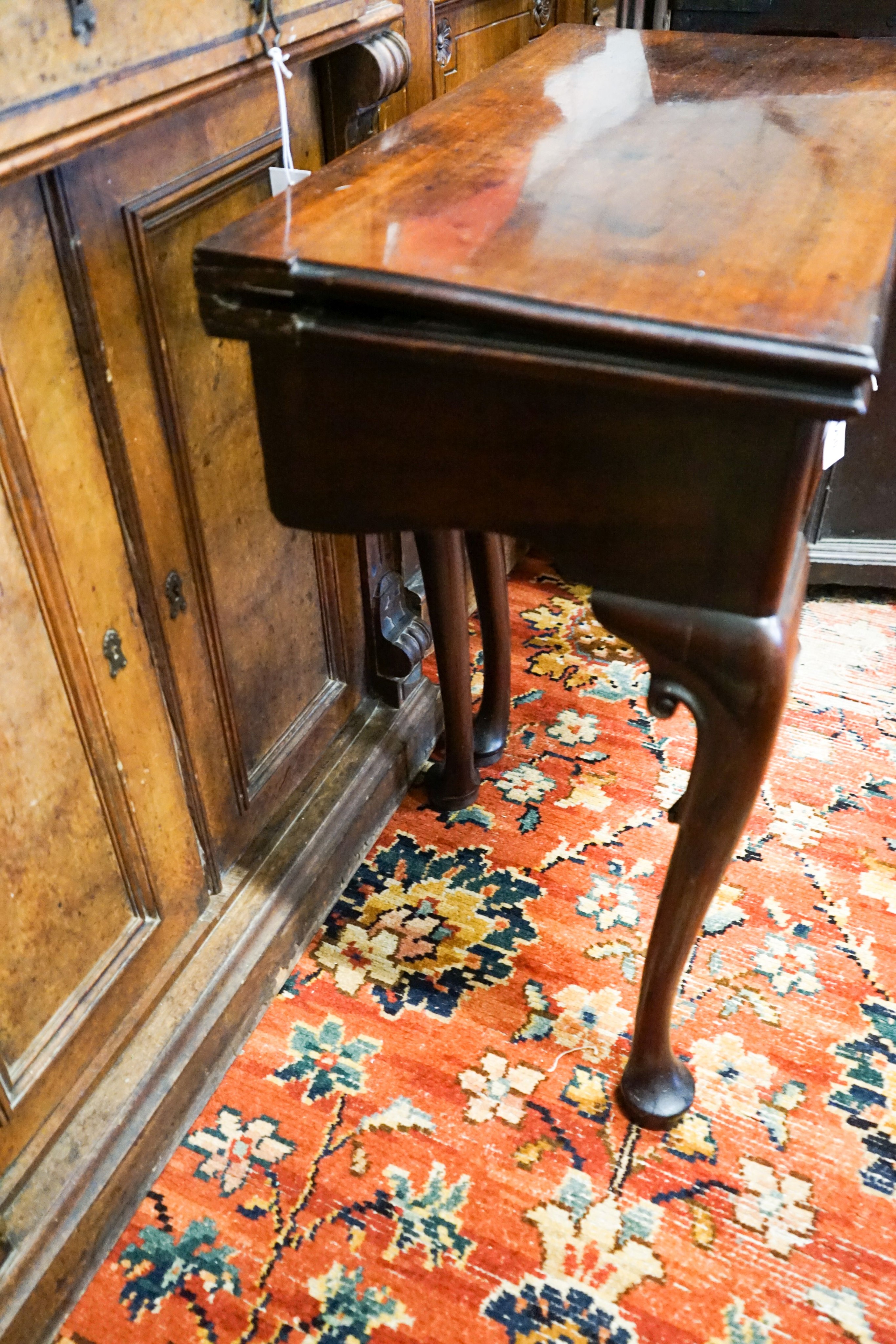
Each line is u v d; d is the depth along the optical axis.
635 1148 0.92
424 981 1.08
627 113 0.83
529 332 0.53
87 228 0.68
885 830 1.25
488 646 1.29
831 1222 0.87
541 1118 0.95
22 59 0.53
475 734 1.34
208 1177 0.91
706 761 0.68
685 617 0.62
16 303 0.64
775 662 0.62
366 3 0.88
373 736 1.27
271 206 0.65
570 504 0.60
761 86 0.90
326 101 0.94
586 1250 0.85
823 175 0.70
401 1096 0.97
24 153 0.54
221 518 0.94
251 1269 0.84
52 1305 0.80
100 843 0.84
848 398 0.49
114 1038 0.89
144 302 0.75
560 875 1.20
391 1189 0.89
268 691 1.09
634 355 0.52
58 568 0.72
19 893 0.75
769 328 0.50
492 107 0.85
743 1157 0.92
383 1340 0.80
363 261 0.56
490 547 1.18
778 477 0.55
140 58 0.62
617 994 1.06
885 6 1.52
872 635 1.60
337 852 1.15
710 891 0.76
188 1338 0.80
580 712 1.45
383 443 0.62
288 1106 0.96
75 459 0.72
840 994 1.06
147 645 0.84
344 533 0.68
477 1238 0.86
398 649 1.26
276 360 0.61
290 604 1.09
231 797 1.04
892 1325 0.80
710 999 1.05
